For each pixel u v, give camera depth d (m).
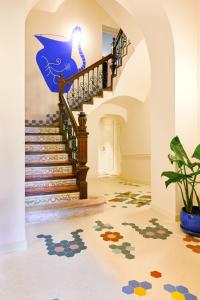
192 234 2.48
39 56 6.12
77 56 6.55
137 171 6.20
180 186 2.78
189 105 2.98
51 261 1.96
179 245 2.27
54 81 6.27
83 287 1.61
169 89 3.02
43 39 6.16
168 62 3.02
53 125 5.57
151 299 1.48
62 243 2.31
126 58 5.11
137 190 4.97
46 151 4.32
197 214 2.53
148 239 2.41
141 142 6.02
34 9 6.08
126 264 1.92
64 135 4.69
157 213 3.28
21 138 2.16
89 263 1.93
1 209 2.10
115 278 1.72
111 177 7.00
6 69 2.09
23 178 2.18
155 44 3.24
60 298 1.50
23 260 1.98
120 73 5.32
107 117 7.54
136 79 5.52
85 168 3.56
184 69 2.94
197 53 2.99
